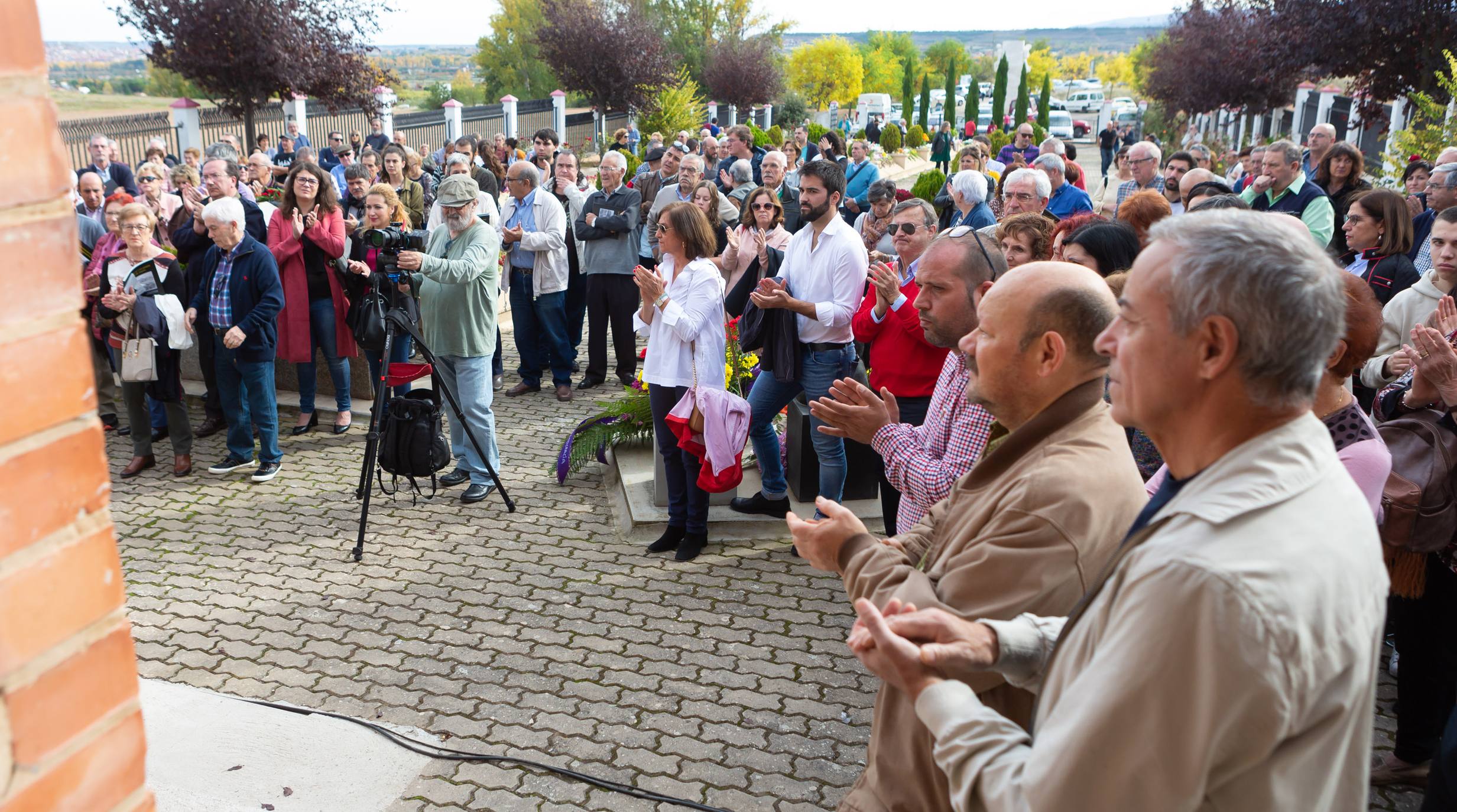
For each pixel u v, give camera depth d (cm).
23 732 75
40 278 73
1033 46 11956
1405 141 1111
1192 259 115
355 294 656
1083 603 129
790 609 448
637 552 507
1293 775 109
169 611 442
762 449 508
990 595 162
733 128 1061
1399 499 287
